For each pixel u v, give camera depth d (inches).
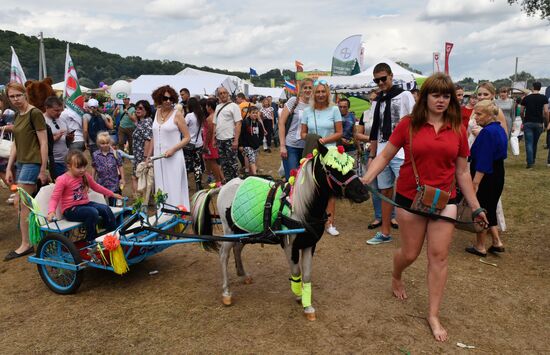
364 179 154.6
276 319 165.5
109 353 145.3
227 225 174.6
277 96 1406.3
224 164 365.7
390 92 232.1
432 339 151.3
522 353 143.9
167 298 184.7
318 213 152.1
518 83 1279.5
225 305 176.7
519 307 174.7
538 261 221.9
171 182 252.7
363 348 145.8
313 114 243.6
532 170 449.7
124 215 229.3
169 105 249.8
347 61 869.2
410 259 162.6
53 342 152.3
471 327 159.6
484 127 212.8
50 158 253.9
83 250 196.5
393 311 170.9
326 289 191.6
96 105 368.5
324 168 145.9
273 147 722.2
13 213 317.1
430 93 141.1
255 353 143.4
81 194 205.9
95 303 181.6
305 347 146.6
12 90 223.3
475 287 191.6
